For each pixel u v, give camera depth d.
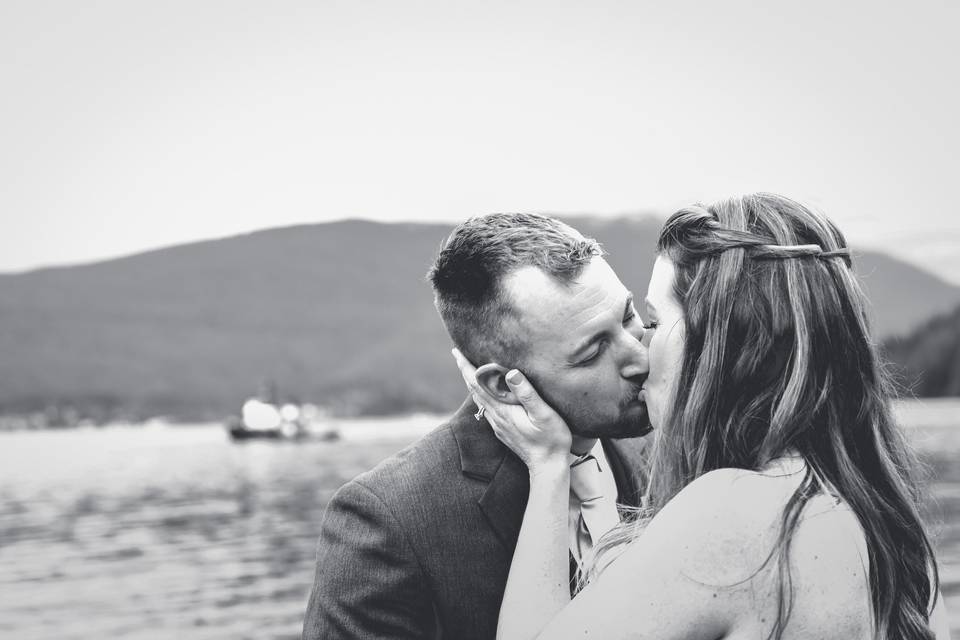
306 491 14.07
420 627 1.73
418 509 1.72
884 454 1.33
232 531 10.48
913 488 1.43
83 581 7.51
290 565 8.29
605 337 1.69
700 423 1.35
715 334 1.35
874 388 1.35
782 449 1.28
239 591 7.16
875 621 1.22
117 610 6.46
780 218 1.38
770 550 1.19
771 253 1.34
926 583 1.32
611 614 1.22
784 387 1.31
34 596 6.93
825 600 1.18
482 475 1.75
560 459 1.69
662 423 1.42
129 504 12.86
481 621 1.71
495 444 1.78
